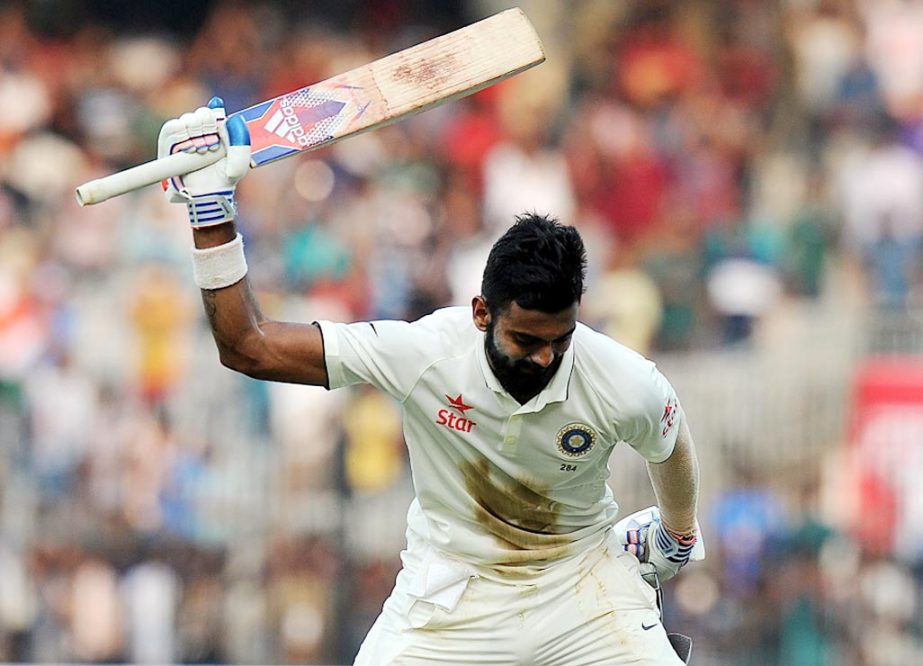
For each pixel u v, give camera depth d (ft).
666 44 160.86
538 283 42.32
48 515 115.96
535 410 45.09
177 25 162.20
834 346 124.77
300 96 44.32
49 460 118.11
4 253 131.44
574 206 147.13
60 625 114.11
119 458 117.39
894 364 122.11
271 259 135.44
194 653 114.52
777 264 139.54
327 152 142.61
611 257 138.82
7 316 126.00
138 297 126.72
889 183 148.46
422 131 148.97
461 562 48.32
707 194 147.95
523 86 155.53
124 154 149.79
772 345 127.54
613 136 151.64
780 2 162.30
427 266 138.51
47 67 153.48
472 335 45.65
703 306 133.80
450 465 47.14
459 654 48.11
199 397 119.96
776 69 159.43
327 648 114.93
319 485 117.08
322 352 44.93
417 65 44.86
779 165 151.74
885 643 115.75
